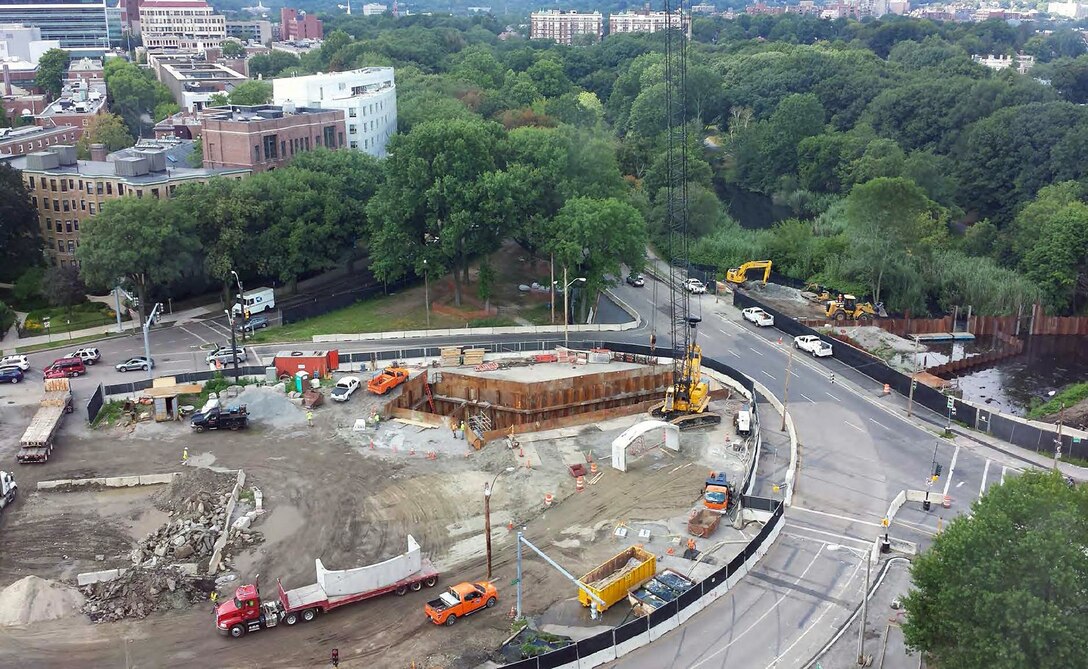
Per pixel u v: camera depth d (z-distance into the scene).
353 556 75.19
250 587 65.88
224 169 164.00
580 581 68.88
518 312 141.62
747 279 162.88
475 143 140.00
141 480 88.56
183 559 74.62
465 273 152.62
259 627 65.50
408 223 139.75
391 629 65.81
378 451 94.25
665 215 182.62
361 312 142.00
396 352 118.44
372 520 80.69
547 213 146.75
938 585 57.47
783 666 61.97
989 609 53.38
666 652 63.31
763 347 128.38
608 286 146.75
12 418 103.62
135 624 66.56
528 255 163.62
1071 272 150.12
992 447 96.81
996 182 194.62
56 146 162.75
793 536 78.50
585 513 82.19
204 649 63.72
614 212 133.12
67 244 154.25
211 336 131.50
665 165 198.00
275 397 104.12
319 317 140.25
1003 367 133.38
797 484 87.94
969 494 86.31
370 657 62.78
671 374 114.44
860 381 115.62
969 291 151.25
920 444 97.44
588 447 95.75
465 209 134.62
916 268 155.62
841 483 88.38
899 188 151.88
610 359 119.94
